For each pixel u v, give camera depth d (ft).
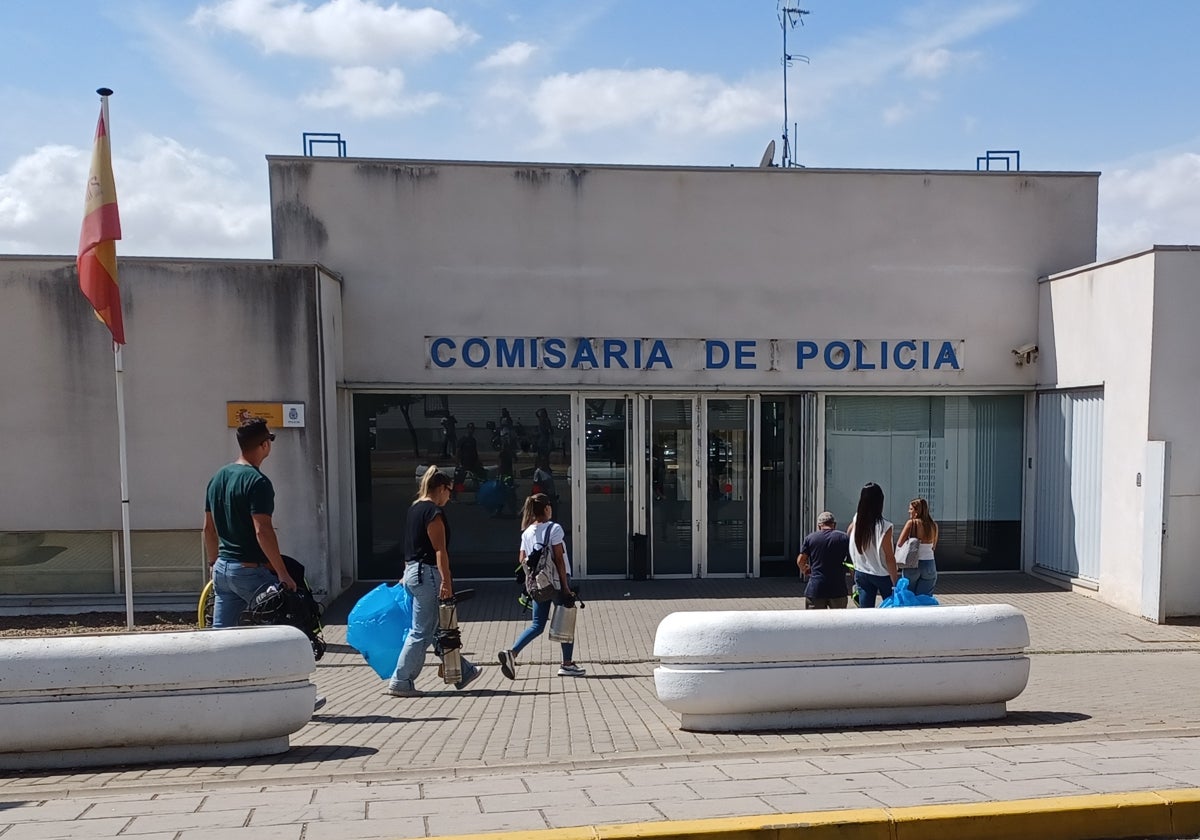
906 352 43.57
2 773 16.07
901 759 16.58
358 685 26.27
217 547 19.99
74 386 36.11
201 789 15.05
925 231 43.50
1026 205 43.86
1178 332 35.99
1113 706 22.26
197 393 36.45
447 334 41.86
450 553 42.47
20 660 16.06
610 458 43.14
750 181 42.86
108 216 30.76
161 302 36.24
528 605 27.91
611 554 43.32
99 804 14.14
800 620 19.22
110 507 36.40
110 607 36.96
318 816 13.50
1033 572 44.29
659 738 18.86
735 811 13.56
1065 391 42.04
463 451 42.50
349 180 41.27
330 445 38.60
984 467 44.75
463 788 15.02
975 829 13.26
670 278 42.68
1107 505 38.68
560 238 42.19
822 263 43.21
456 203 41.73
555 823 13.12
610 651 31.32
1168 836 13.76
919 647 19.26
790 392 43.70
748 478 43.78
